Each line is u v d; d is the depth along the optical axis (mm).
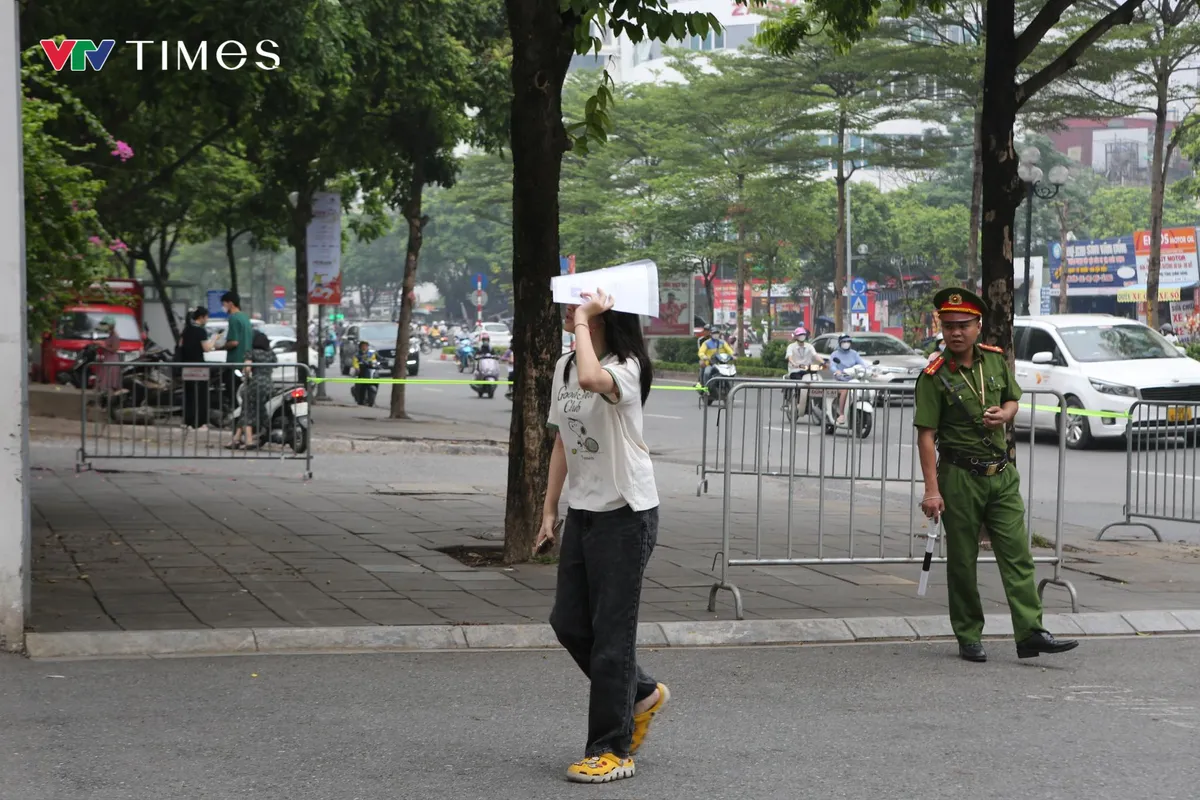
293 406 15719
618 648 5176
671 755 5574
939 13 12766
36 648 7117
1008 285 10906
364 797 4949
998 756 5594
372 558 10047
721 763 5461
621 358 5148
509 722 6035
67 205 12875
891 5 35344
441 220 104625
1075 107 34688
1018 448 21156
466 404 34031
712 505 13992
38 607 8055
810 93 43062
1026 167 31688
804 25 13016
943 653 7758
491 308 116688
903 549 10922
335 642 7512
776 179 45844
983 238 10969
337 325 70562
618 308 5176
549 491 5426
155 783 5059
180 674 6797
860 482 9469
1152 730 6043
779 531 11961
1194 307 51562
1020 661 7559
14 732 5711
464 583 9148
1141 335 21922
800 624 8141
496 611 8258
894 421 9391
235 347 18938
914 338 46625
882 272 70188
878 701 6555
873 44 36500
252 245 38156
